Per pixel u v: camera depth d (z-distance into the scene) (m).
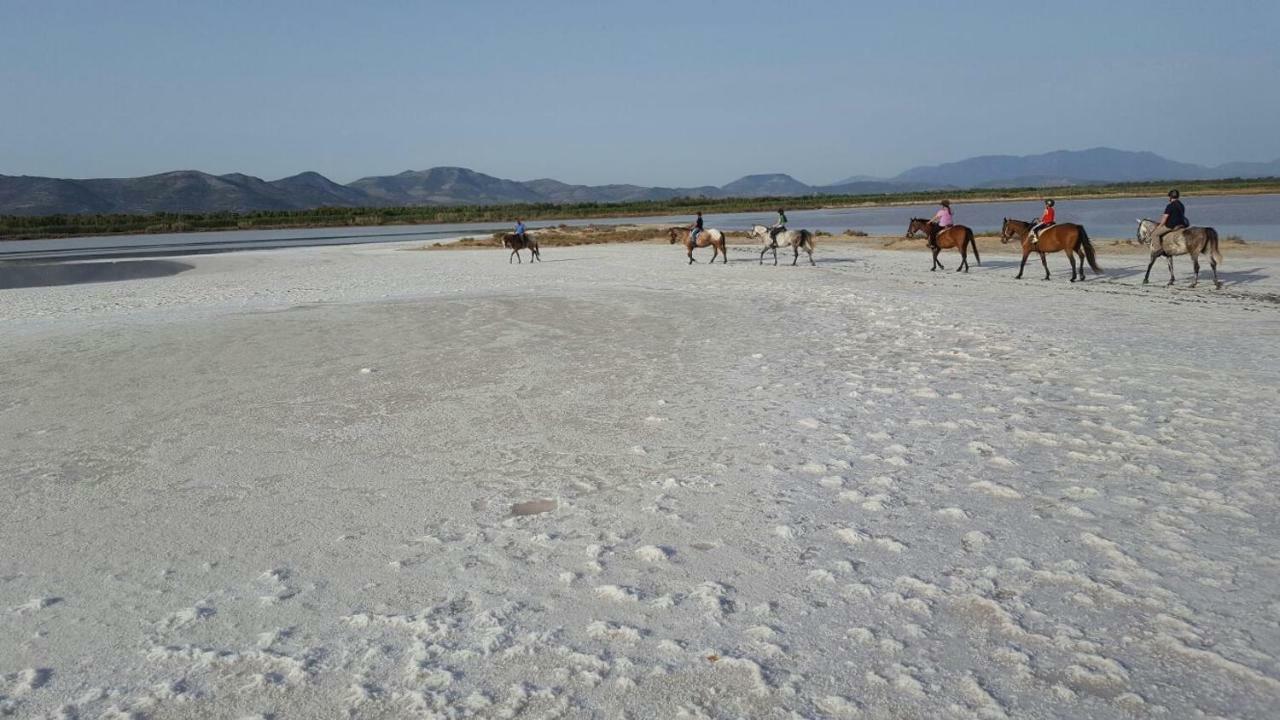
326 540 5.65
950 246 25.12
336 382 10.75
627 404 9.19
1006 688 3.66
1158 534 5.25
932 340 12.77
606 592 4.70
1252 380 9.41
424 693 3.77
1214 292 18.44
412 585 4.91
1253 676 3.68
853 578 4.78
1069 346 11.92
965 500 5.94
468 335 14.30
